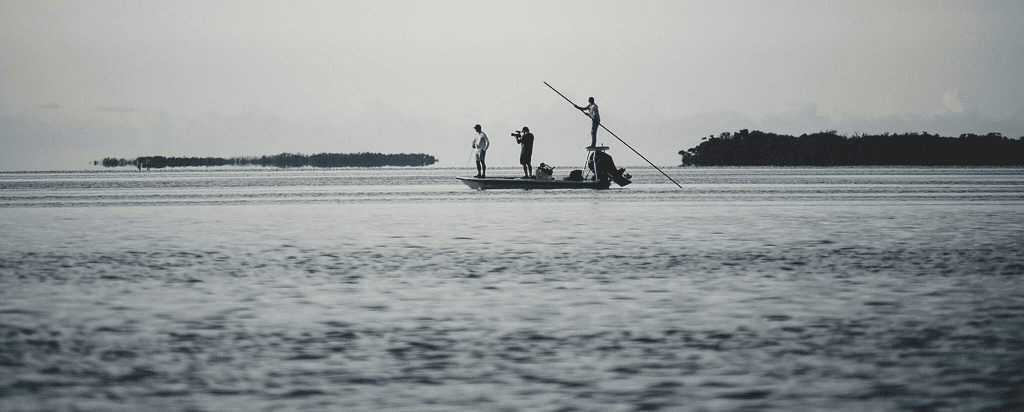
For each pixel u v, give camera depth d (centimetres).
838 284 1527
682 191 5300
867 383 909
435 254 2006
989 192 5103
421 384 921
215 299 1401
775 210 3506
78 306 1337
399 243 2247
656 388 903
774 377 935
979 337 1098
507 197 4544
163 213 3497
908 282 1542
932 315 1240
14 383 914
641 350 1055
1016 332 1124
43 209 3812
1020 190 5372
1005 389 881
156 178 10506
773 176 9294
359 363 1003
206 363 1000
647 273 1684
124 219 3164
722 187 6044
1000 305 1311
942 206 3766
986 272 1666
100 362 999
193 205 4094
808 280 1578
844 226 2736
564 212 3375
